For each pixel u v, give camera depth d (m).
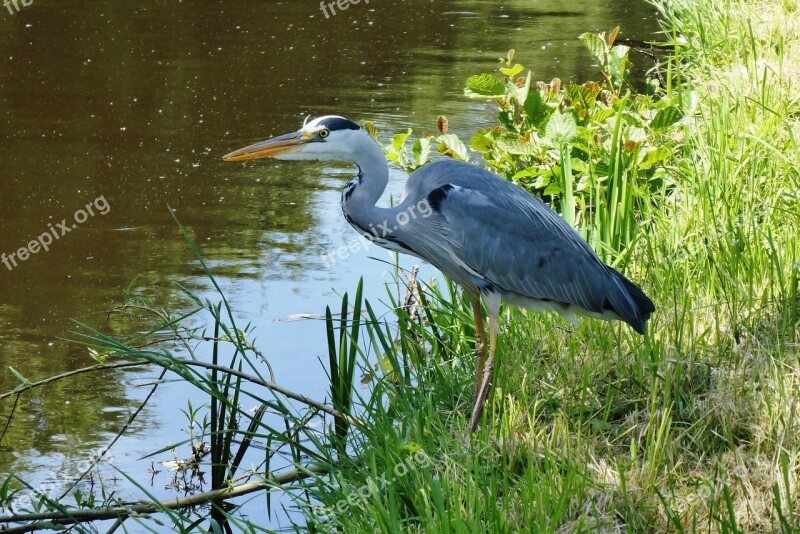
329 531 4.38
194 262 7.53
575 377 5.19
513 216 5.38
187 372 5.00
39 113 10.35
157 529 4.97
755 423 4.54
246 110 10.51
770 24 10.33
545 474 4.11
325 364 6.33
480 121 10.21
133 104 10.66
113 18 14.08
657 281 5.89
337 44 13.08
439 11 15.04
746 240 5.89
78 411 5.88
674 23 11.52
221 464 5.05
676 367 4.91
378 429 4.86
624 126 7.57
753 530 3.92
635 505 4.11
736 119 7.74
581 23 14.31
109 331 6.58
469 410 5.27
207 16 14.34
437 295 6.38
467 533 3.80
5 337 6.48
